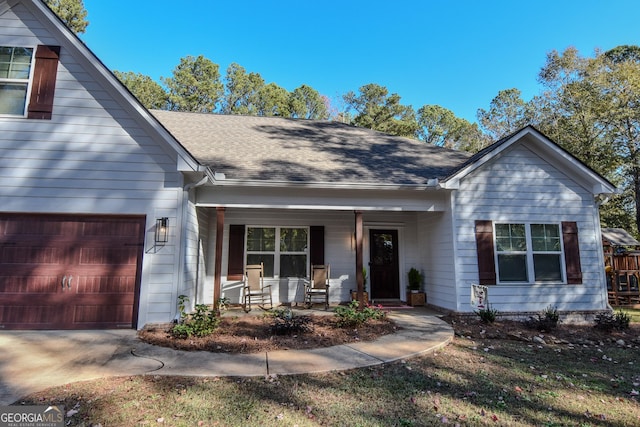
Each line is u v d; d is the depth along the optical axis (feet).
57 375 13.61
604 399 12.93
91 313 21.33
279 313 23.67
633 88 60.90
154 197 22.29
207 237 31.55
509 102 105.70
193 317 20.42
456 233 27.20
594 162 65.51
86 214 21.71
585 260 28.17
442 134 122.83
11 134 21.38
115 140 22.27
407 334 20.83
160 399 11.68
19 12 22.27
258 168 27.17
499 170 28.32
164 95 100.27
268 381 13.33
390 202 27.58
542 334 22.58
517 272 27.35
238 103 115.03
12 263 21.06
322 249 33.04
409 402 11.85
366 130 43.75
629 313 33.71
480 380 14.23
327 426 10.14
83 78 22.29
